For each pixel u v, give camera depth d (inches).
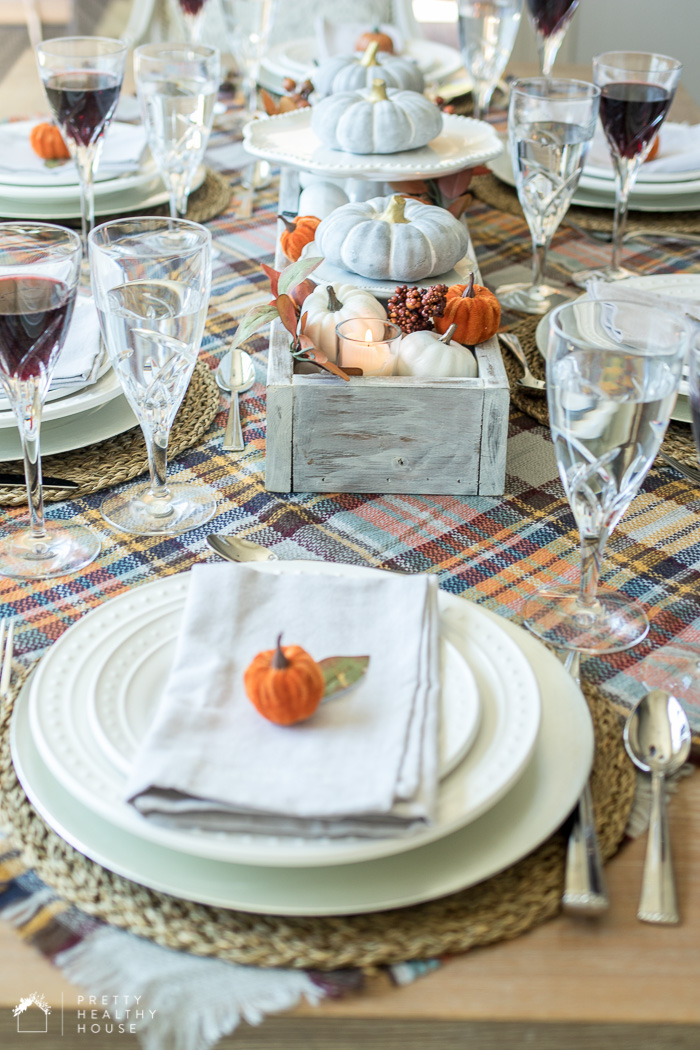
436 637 23.1
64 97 45.1
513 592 29.5
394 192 48.8
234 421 37.4
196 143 49.8
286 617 23.7
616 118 46.2
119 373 30.2
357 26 72.2
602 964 18.7
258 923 19.0
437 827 18.7
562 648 26.9
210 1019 17.6
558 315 25.8
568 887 19.4
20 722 22.4
